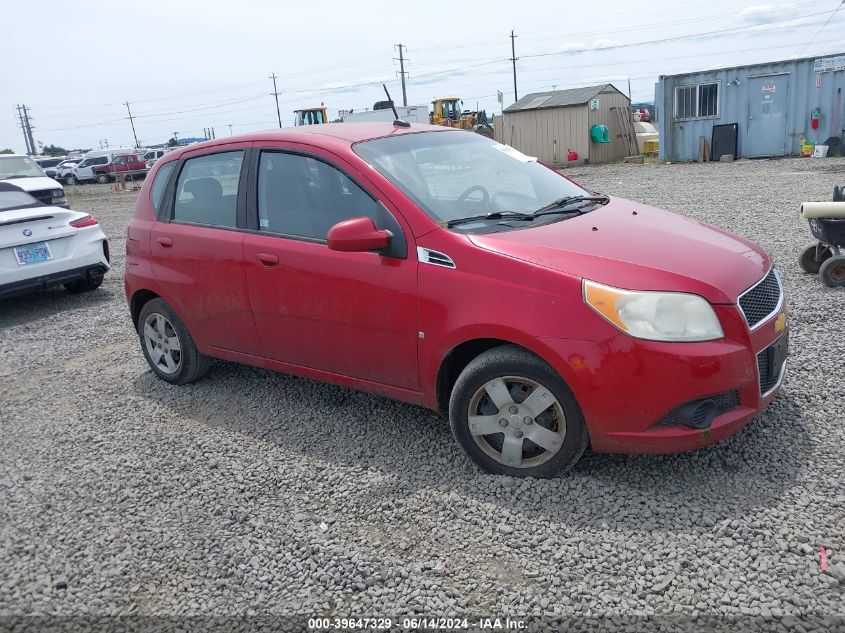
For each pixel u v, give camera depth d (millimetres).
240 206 4320
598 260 3152
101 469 3957
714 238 3633
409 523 3166
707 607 2498
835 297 5852
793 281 6500
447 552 2941
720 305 3025
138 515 3439
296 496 3488
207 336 4688
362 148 3943
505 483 3338
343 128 4375
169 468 3895
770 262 3629
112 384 5359
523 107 27141
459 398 3414
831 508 2967
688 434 3014
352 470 3676
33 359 6238
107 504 3568
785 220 9516
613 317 2982
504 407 3322
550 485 3291
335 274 3777
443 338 3387
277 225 4125
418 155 4070
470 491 3354
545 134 26875
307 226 3986
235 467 3828
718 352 2963
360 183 3752
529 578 2740
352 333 3803
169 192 4840
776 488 3145
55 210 8023
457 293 3328
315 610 2682
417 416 4266
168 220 4801
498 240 3357
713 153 21062
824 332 5012
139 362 5840
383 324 3635
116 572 3010
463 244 3355
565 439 3213
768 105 19953
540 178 4359
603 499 3164
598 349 3002
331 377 4070
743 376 3045
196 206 4641
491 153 4461
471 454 3477
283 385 4980
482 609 2602
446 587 2727
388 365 3723
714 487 3197
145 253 4922
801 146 19688
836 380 4164
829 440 3504
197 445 4148
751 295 3217
